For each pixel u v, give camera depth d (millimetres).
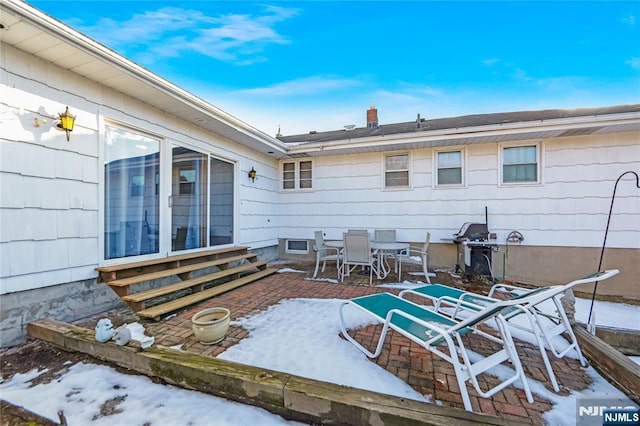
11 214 2600
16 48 2646
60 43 2592
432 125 7211
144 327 2900
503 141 5688
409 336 2031
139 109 3902
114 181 3604
